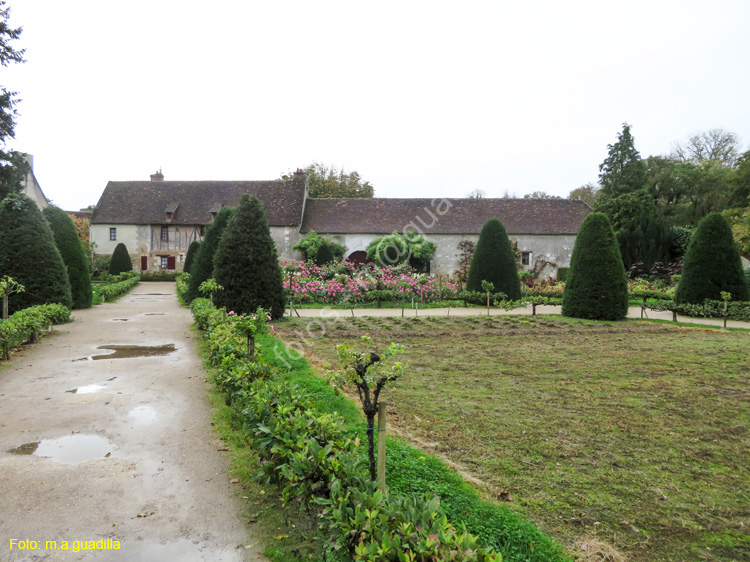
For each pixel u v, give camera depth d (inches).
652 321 510.6
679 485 133.0
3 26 818.2
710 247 566.3
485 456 148.9
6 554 101.9
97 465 146.6
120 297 803.4
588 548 100.0
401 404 201.5
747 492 130.0
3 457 151.9
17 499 125.3
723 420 187.2
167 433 174.2
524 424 179.0
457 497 116.2
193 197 1342.3
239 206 470.9
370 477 110.9
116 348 336.2
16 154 858.8
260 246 462.6
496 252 675.4
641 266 1026.7
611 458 149.9
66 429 177.5
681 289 586.6
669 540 106.2
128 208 1330.0
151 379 250.8
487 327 444.5
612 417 188.9
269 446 132.2
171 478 138.7
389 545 77.1
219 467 146.4
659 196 1435.8
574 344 361.7
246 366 191.8
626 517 115.1
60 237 589.6
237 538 109.3
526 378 251.6
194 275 652.1
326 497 110.6
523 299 692.1
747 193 1189.1
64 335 388.8
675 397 217.5
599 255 523.5
